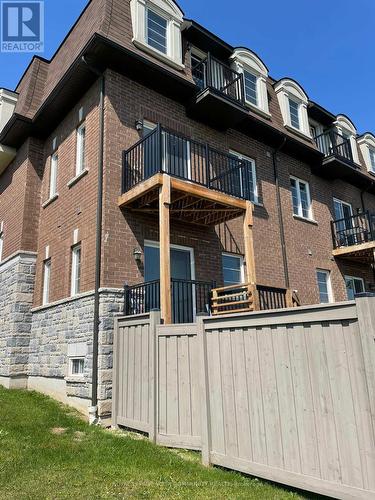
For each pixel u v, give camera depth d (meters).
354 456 3.09
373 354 3.05
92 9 8.80
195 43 10.25
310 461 3.36
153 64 8.13
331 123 14.18
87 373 6.59
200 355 4.56
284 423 3.62
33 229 9.58
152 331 5.39
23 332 8.94
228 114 9.49
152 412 5.11
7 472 3.83
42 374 8.15
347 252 12.06
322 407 3.36
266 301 8.52
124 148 7.74
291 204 11.45
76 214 8.02
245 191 8.10
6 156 10.81
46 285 9.02
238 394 4.09
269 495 3.40
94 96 8.23
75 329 7.21
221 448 4.16
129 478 3.78
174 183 6.70
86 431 5.53
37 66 10.62
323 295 11.80
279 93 12.22
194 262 8.34
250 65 11.20
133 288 6.86
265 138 11.06
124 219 7.34
